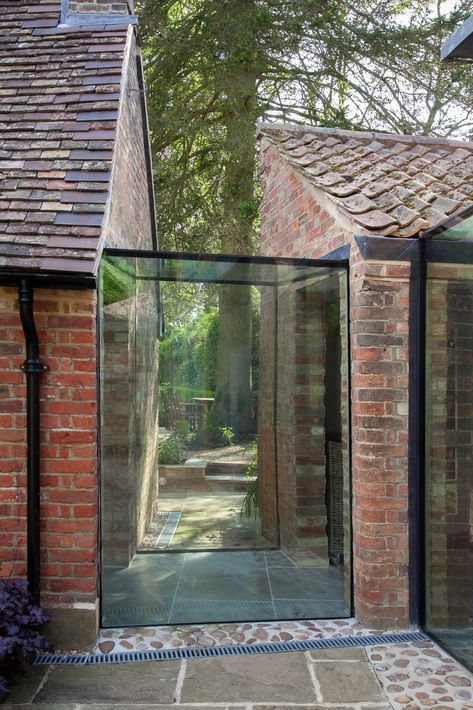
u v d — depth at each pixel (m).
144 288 5.22
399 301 4.47
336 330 5.85
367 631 4.45
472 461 4.27
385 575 4.46
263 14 10.38
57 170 4.57
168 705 3.50
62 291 4.09
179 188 11.83
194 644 4.26
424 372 4.46
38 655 4.06
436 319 4.44
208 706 3.49
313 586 5.24
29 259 3.88
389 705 3.50
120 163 5.66
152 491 5.45
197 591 5.09
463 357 4.28
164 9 11.06
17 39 5.88
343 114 11.17
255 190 11.58
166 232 11.90
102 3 6.37
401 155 6.43
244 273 5.19
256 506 5.62
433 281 4.42
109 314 4.77
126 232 6.21
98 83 5.31
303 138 6.90
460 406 4.34
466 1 10.84
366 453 4.46
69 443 4.12
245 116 11.05
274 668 3.93
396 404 4.47
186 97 11.65
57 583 4.13
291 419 5.77
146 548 5.29
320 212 5.45
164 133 11.52
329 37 10.63
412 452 4.49
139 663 3.99
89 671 3.88
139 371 5.34
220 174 12.05
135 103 6.81
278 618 4.70
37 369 4.04
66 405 4.12
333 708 3.47
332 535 5.53
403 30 10.67
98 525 4.35
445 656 4.09
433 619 4.37
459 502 4.32
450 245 4.23
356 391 4.56
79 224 4.18
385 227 4.46
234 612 4.78
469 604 4.10
